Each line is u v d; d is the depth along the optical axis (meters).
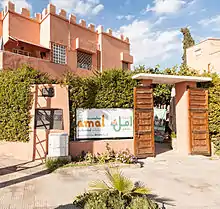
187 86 11.75
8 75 10.48
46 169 8.31
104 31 20.97
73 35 18.12
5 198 5.55
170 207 5.08
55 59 16.64
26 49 16.20
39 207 5.00
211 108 11.82
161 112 17.91
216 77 12.16
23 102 9.91
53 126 9.88
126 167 8.86
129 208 4.26
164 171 8.39
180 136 12.19
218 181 7.16
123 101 10.62
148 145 10.69
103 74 10.69
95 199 4.57
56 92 9.98
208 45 19.19
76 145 9.73
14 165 8.84
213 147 11.71
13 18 15.47
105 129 10.45
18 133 10.05
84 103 10.22
